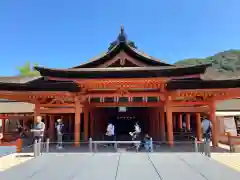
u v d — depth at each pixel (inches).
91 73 653.3
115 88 733.3
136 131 780.0
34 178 341.7
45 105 752.3
